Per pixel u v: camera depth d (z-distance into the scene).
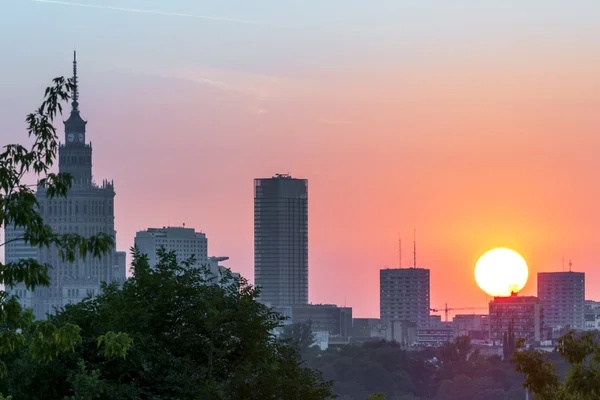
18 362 175.50
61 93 117.00
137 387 181.75
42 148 115.94
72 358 175.88
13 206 112.69
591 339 155.50
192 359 193.00
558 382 185.25
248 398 182.75
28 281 112.19
